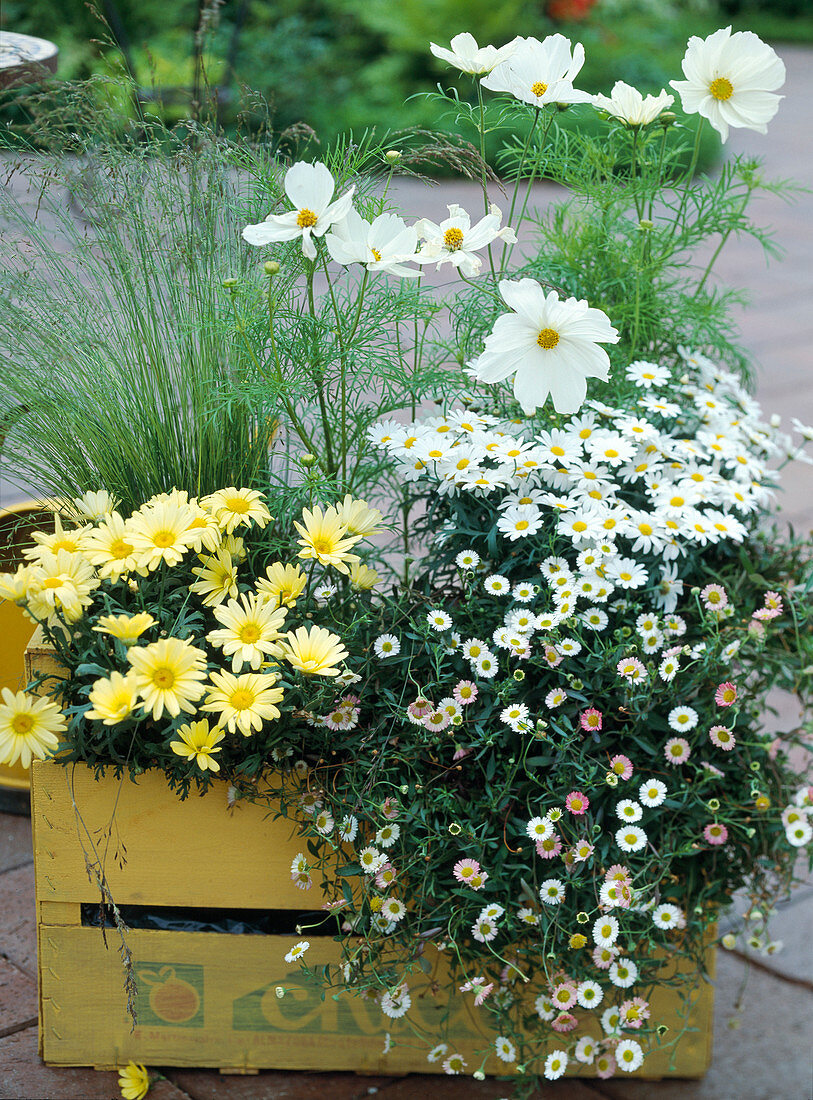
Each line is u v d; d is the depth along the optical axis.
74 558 1.45
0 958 1.84
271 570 1.51
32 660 1.47
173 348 1.66
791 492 3.51
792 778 1.64
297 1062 1.67
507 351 1.53
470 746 1.48
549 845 1.46
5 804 2.18
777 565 1.79
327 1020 1.65
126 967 1.49
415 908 1.54
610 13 11.57
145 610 1.47
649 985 1.56
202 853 1.56
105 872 1.57
